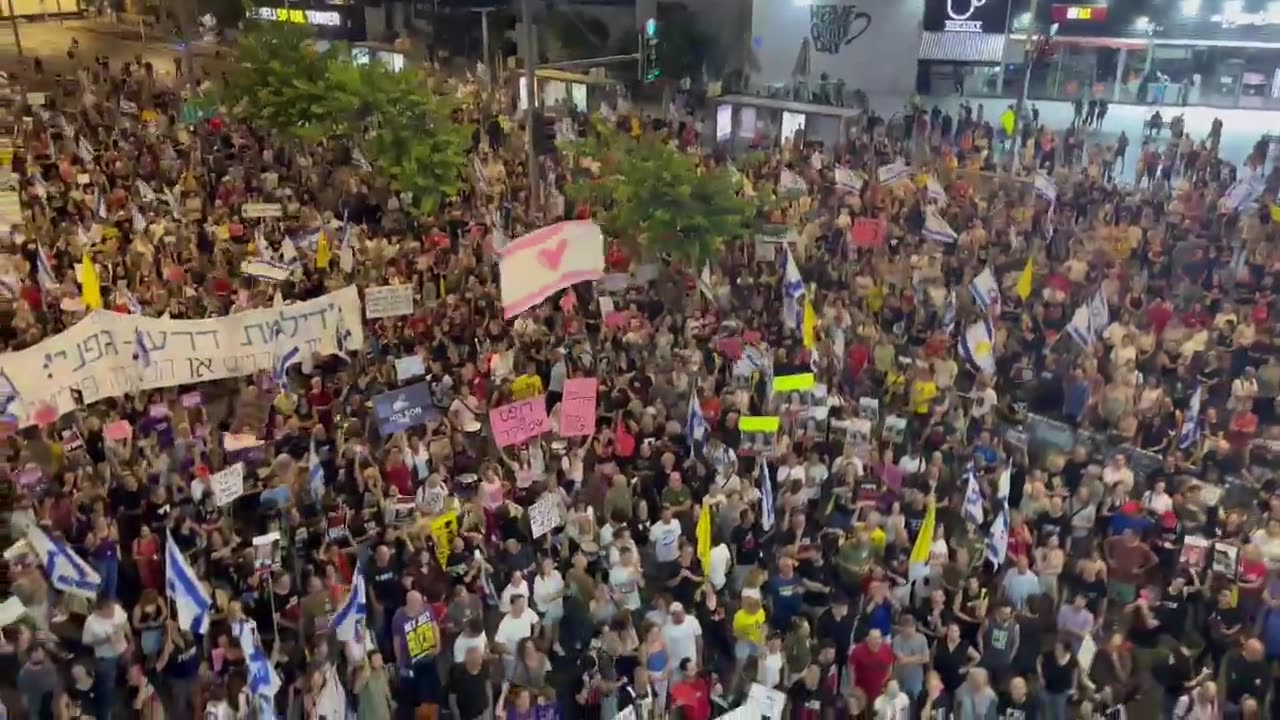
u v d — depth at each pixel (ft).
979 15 126.72
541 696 34.06
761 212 71.87
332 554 38.70
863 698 34.32
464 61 169.37
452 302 61.36
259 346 47.70
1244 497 46.91
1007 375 57.62
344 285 63.57
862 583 39.17
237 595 37.91
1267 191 83.97
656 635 35.37
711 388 51.75
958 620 37.58
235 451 45.73
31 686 34.60
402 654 35.81
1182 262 70.69
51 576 35.88
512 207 80.79
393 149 83.41
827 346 55.47
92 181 84.12
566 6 161.07
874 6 136.67
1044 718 35.78
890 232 74.54
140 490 42.34
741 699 36.50
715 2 145.59
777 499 43.73
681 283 66.33
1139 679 37.70
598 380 51.83
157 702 34.37
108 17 232.73
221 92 103.50
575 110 123.03
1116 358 54.60
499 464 47.01
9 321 61.31
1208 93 137.08
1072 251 70.13
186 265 67.62
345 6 176.55
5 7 208.13
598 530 42.60
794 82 140.97
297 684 35.63
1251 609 38.65
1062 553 39.50
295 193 88.58
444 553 40.01
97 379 43.68
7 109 127.54
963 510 42.50
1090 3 137.18
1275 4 128.26
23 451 44.96
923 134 114.52
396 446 45.06
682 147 108.06
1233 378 55.31
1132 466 49.03
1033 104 136.15
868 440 47.37
